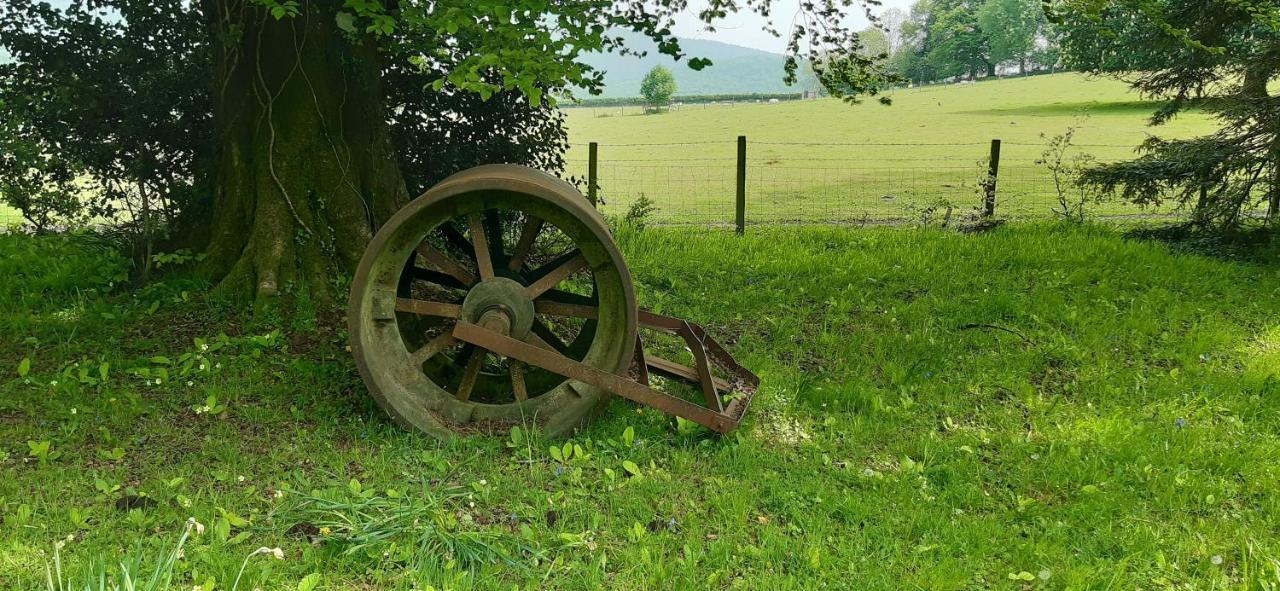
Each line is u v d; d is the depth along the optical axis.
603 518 4.43
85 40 8.66
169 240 8.30
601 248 5.38
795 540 4.33
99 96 8.66
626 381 5.36
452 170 9.73
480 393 6.34
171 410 5.54
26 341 6.55
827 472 5.29
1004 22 119.44
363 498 4.37
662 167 34.88
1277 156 11.47
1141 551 4.40
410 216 5.21
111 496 4.38
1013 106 68.50
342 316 7.23
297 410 5.59
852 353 7.55
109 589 3.41
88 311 7.22
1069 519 4.78
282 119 7.75
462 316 5.53
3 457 4.73
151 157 8.98
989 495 5.11
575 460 5.10
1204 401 6.54
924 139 45.97
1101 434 5.84
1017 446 5.72
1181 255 11.03
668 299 9.00
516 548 4.09
